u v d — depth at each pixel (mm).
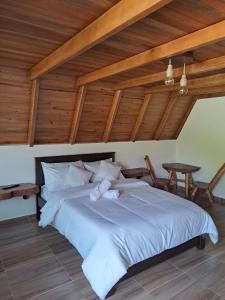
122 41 2367
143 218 2719
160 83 4320
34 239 3346
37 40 2359
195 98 5500
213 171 5379
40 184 4121
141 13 1512
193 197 5207
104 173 4402
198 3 1658
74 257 2904
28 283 2416
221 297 2248
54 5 1709
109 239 2287
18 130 3828
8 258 2865
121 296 2246
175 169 5395
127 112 4859
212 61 2900
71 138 4430
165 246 2604
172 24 1983
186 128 5953
